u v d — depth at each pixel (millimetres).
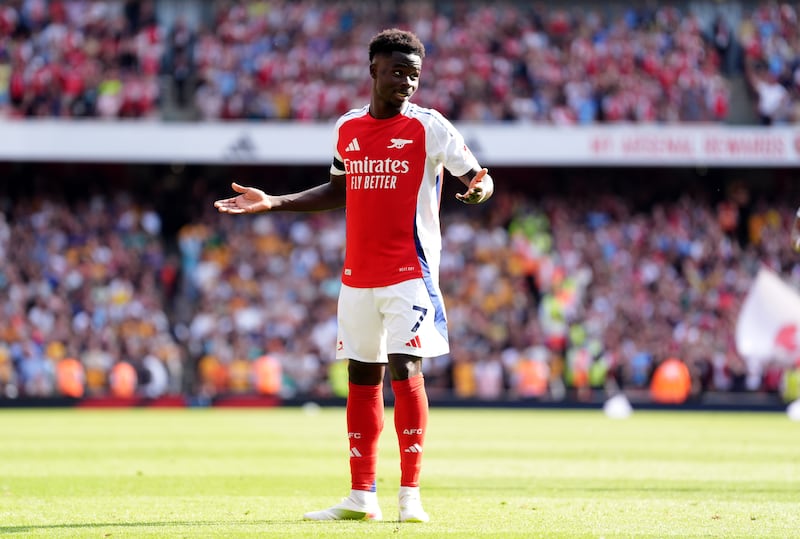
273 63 107188
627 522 23266
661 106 107062
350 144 23047
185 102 109500
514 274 103188
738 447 50562
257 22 110188
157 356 93000
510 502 27609
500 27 111750
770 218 110375
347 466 39438
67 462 40781
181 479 34125
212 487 31609
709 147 101438
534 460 42781
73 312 97312
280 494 29625
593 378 94625
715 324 99875
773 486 32625
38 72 103875
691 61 110000
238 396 91125
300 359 95125
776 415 85438
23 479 33969
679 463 41562
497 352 95312
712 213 109562
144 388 92000
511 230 107000
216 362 93000
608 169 112938
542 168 112500
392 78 22469
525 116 106125
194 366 97438
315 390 94438
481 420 74625
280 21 110438
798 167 111875
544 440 54844
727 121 111875
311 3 112375
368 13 112250
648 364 95125
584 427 66688
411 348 22391
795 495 29859
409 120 22781
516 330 96688
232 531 21047
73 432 59281
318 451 46688
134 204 109562
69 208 107875
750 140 101500
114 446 49281
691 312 100812
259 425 66562
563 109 106750
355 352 23094
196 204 111125
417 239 22703
